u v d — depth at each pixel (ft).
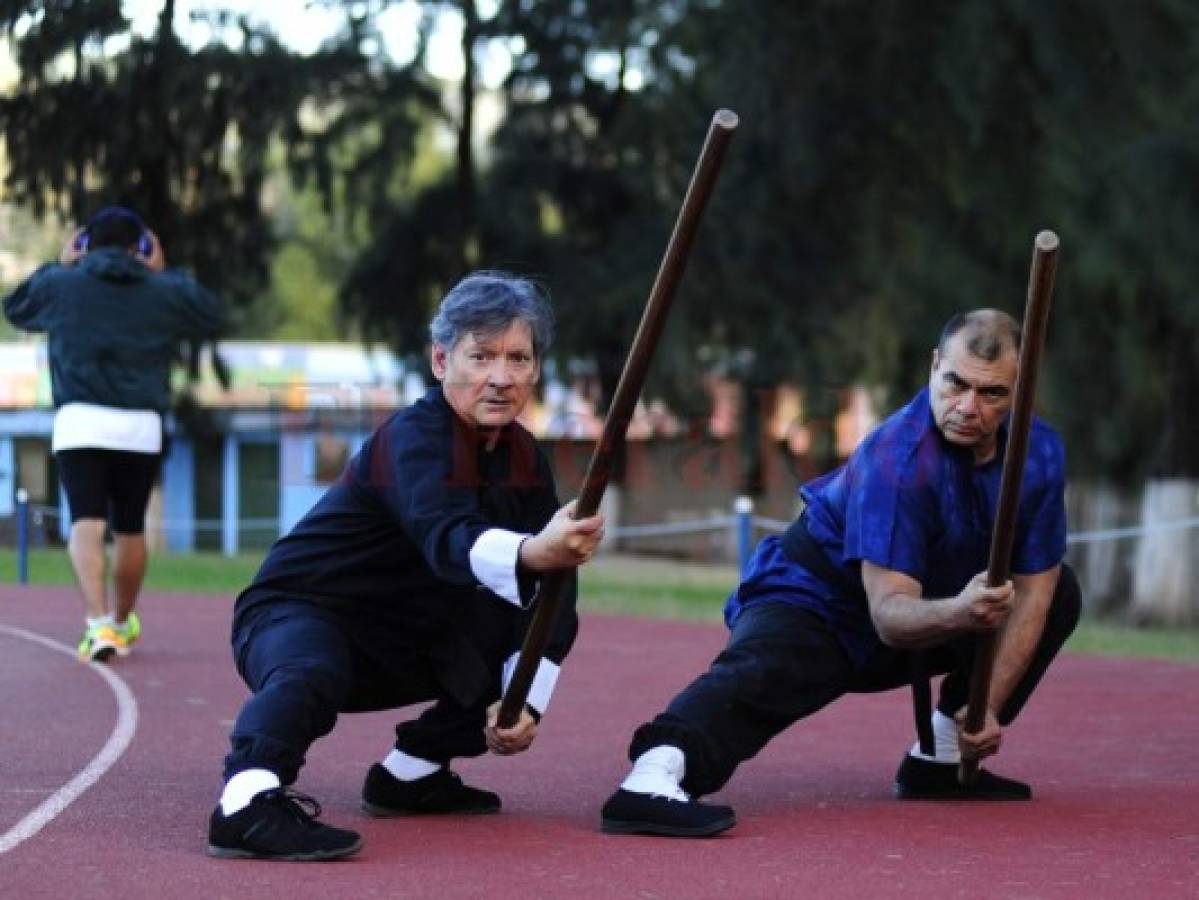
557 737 30.99
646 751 21.30
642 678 41.01
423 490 19.67
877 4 76.43
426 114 107.65
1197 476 80.84
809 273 88.07
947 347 21.91
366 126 103.86
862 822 22.03
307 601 20.63
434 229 108.37
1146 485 82.89
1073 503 87.51
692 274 93.15
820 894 17.71
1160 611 81.56
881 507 21.93
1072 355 78.13
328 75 100.07
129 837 20.71
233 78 96.07
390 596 20.65
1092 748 30.19
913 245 82.69
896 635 21.61
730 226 87.15
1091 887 18.08
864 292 88.94
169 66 94.63
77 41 93.40
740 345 99.14
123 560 41.11
